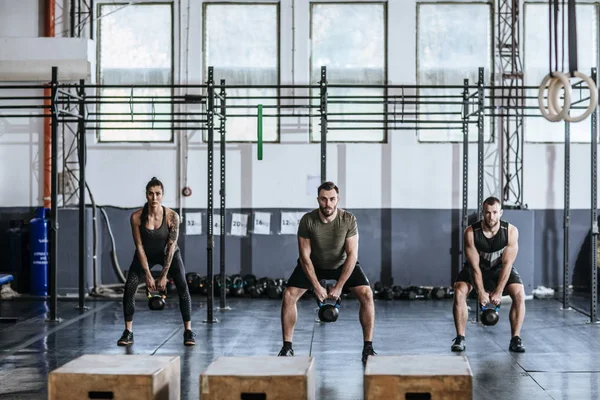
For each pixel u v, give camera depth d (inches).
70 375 137.6
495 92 397.4
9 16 397.1
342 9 399.9
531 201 396.2
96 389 137.3
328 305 215.3
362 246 396.2
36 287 379.9
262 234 397.4
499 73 396.2
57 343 260.8
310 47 399.9
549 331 284.2
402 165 395.9
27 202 398.6
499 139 397.1
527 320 310.8
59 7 398.9
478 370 219.5
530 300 372.8
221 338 270.7
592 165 303.7
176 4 399.5
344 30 399.5
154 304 246.8
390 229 395.9
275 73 401.1
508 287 245.8
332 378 210.4
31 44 353.4
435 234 394.9
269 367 144.2
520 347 244.5
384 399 137.6
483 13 399.5
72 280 379.9
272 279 385.1
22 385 201.9
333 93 398.0
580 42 399.5
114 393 136.9
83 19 396.5
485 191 397.7
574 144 395.2
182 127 359.9
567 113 154.3
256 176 397.4
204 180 398.3
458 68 399.2
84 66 356.2
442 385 136.6
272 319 313.7
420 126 396.8
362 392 195.3
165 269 244.4
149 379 136.6
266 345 257.9
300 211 397.4
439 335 277.4
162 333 280.1
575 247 396.2
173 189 398.6
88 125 399.9
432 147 394.9
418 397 140.3
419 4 399.2
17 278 389.1
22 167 398.0
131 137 400.5
